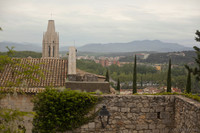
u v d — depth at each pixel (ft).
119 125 29.99
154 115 30.19
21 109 48.01
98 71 323.37
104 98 29.89
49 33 199.72
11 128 26.78
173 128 30.22
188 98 28.22
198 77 117.39
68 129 29.43
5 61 29.63
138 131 30.07
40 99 29.66
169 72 118.32
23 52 215.10
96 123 29.71
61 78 61.16
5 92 32.94
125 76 384.47
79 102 29.40
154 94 32.22
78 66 307.99
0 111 26.40
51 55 200.85
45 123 29.22
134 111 30.04
